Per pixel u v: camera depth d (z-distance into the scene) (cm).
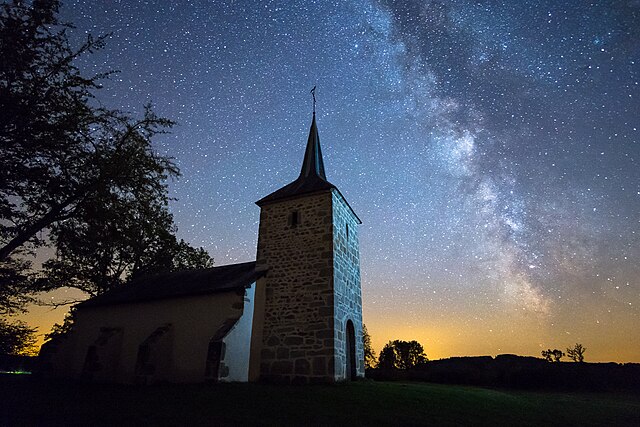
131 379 1356
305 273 1334
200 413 697
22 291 1288
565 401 1496
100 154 1182
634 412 1284
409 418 773
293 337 1249
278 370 1219
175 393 902
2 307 1279
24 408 727
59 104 1077
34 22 1028
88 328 1622
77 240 1250
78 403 781
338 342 1237
